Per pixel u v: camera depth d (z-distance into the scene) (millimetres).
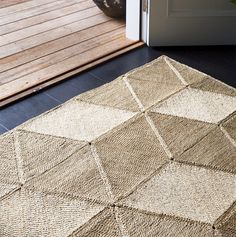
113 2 3115
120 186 1955
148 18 2807
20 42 2941
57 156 2090
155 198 1906
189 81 2578
